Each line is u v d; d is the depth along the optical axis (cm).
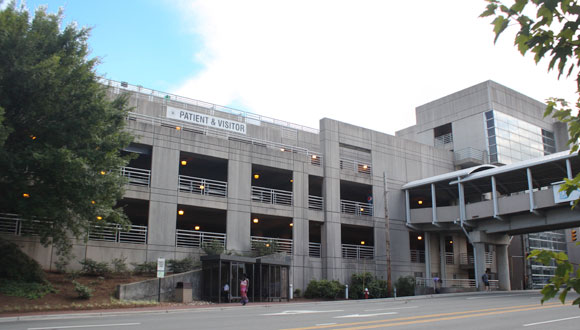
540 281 5269
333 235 4078
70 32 2338
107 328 1400
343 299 3731
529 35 332
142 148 3381
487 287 4075
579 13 316
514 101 5612
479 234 4141
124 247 3083
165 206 3300
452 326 1466
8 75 2100
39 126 2233
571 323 1549
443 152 5188
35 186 2198
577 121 359
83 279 2677
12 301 2081
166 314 2006
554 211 3700
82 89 2305
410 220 4544
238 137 3972
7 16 2134
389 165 4672
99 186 2266
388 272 3825
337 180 4253
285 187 4666
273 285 3198
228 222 3562
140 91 3741
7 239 2675
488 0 336
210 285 2892
